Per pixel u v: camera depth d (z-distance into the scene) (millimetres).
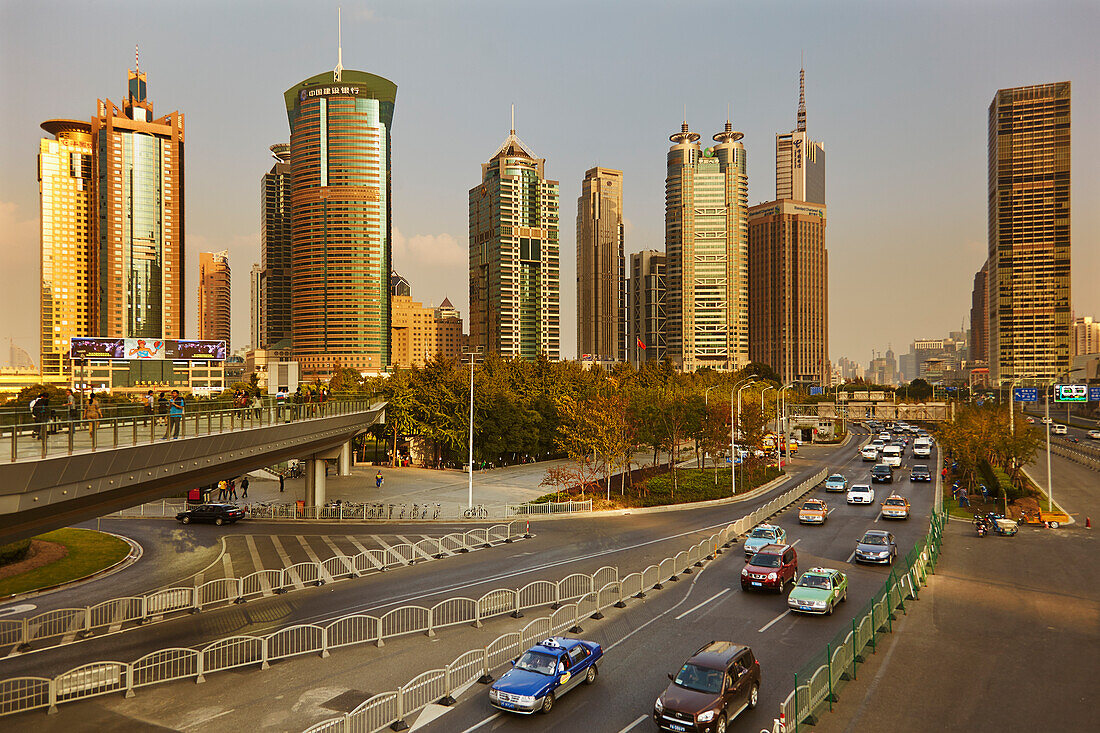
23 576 34844
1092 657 23531
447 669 20641
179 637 26062
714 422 70562
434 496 60719
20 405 32719
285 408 43625
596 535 45688
